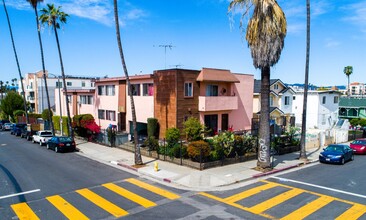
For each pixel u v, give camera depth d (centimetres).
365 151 2503
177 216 1018
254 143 2078
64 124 3722
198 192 1305
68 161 2067
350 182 1494
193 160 1792
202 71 2777
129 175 1631
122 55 1833
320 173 1702
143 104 3006
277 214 1043
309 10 1995
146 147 2236
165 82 2711
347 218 1012
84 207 1114
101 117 3716
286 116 4150
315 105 4350
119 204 1145
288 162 1962
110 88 3528
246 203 1157
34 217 1017
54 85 6769
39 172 1714
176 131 2183
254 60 1622
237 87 3184
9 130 5234
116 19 1791
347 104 5766
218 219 991
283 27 1564
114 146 2609
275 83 4019
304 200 1201
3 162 2039
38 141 3062
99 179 1544
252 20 1579
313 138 2727
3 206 1131
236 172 1633
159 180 1518
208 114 2883
